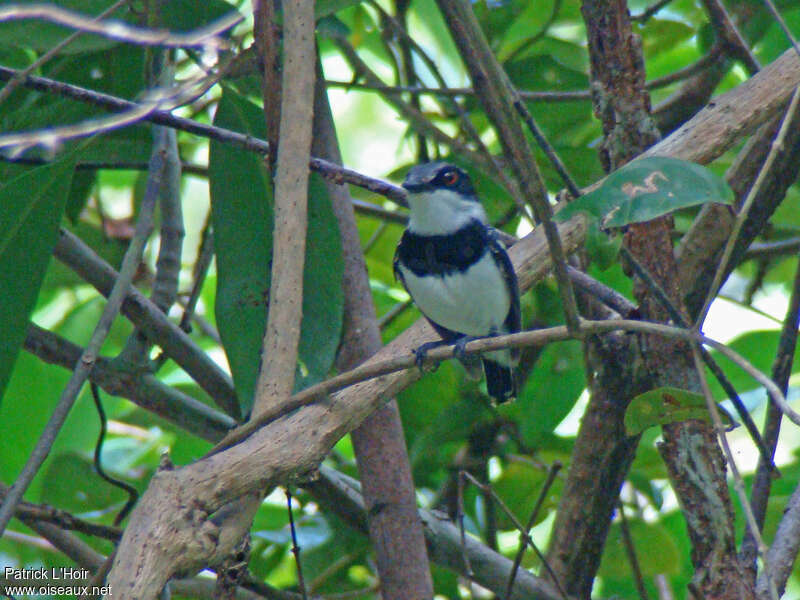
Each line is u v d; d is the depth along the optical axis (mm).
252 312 7355
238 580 6125
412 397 10984
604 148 7852
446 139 11266
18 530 11883
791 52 7645
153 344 9891
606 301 7832
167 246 10438
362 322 8461
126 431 12703
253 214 7590
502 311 9219
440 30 13773
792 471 11820
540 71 12195
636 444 9211
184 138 13820
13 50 10406
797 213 12953
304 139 6008
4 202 6699
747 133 7426
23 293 6672
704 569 7145
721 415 6449
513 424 10883
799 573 12055
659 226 7379
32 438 11875
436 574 11180
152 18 8180
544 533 13539
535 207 5105
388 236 13469
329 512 11172
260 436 5473
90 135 7652
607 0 7664
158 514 4824
